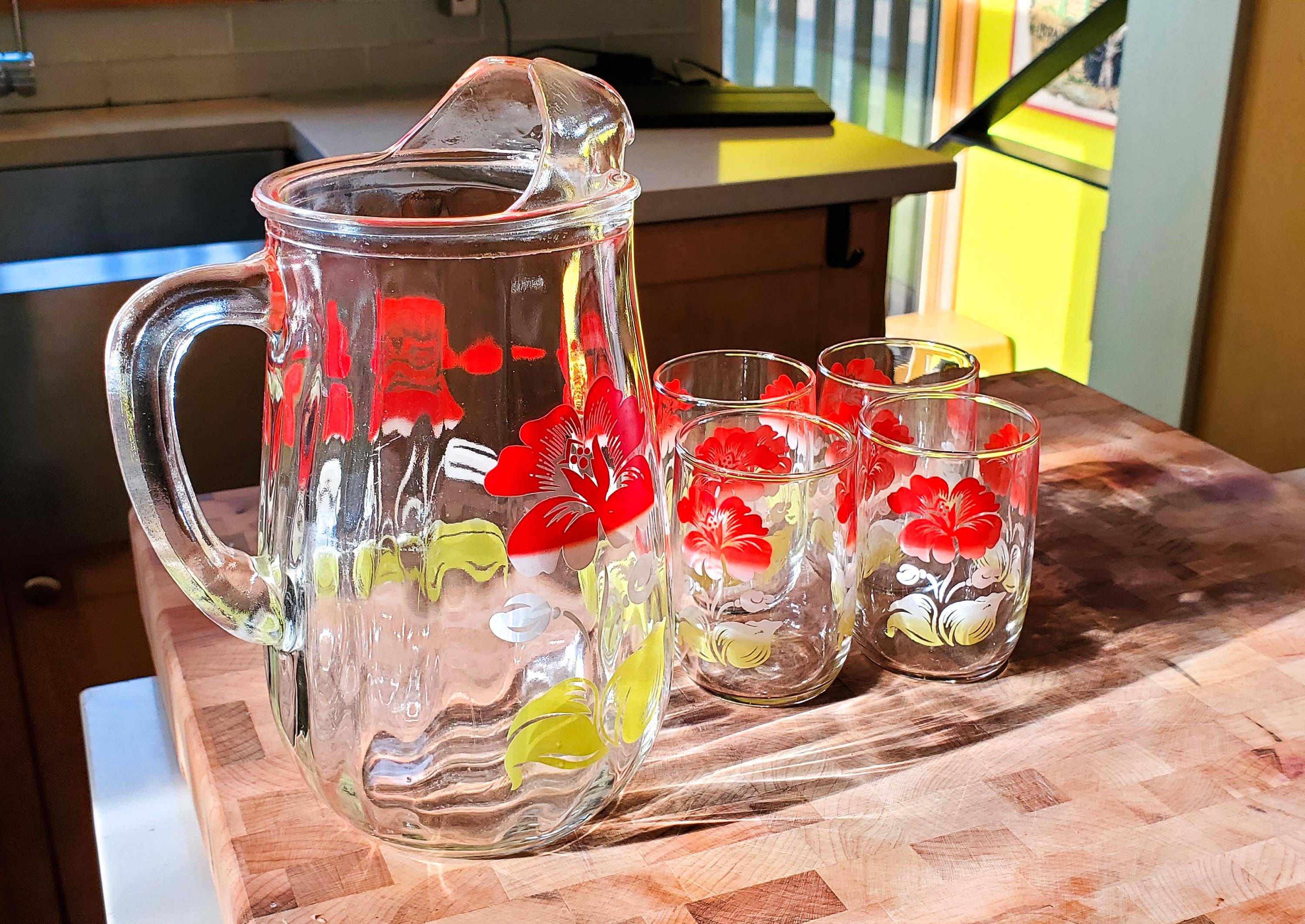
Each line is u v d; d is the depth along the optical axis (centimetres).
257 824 44
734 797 46
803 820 44
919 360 62
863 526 53
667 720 51
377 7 178
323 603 39
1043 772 47
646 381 43
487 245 36
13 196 146
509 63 41
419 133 45
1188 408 166
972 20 213
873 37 209
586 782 41
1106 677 53
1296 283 145
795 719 51
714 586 50
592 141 39
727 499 48
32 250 149
